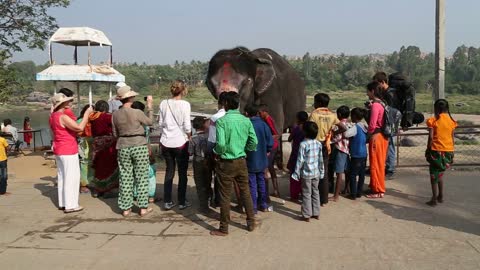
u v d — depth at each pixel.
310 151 6.23
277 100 7.88
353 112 7.34
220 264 4.92
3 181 8.22
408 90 8.88
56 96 6.91
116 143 7.30
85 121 7.17
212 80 6.79
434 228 6.02
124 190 6.73
